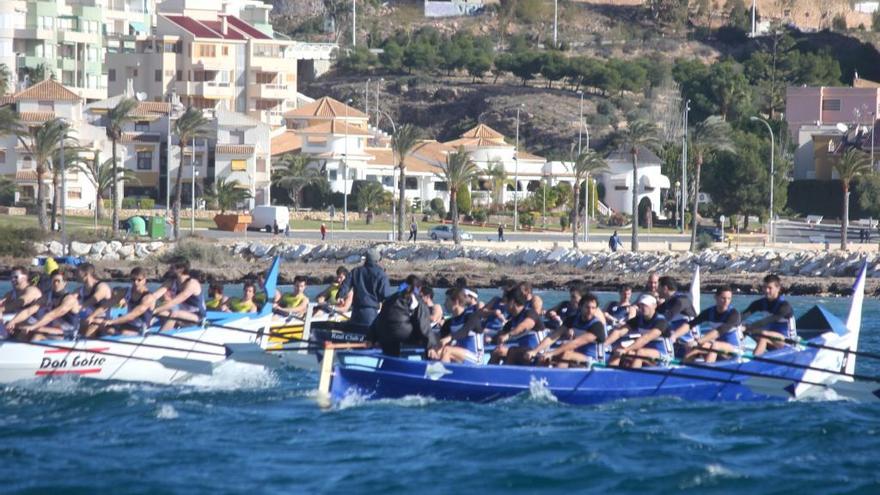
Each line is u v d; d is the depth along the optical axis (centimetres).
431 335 8250
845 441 7425
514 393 8231
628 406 8362
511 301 8462
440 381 8131
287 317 10994
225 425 7731
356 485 6366
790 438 7488
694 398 8625
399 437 7344
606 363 8388
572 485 6384
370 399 8250
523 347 8419
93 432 7538
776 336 8569
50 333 8781
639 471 6619
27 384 8769
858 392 8238
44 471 6606
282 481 6431
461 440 7244
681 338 8700
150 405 8356
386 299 8344
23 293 8994
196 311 9450
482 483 6406
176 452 7025
